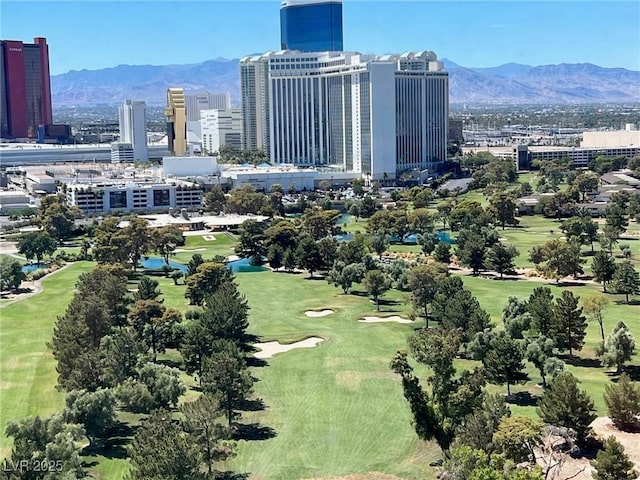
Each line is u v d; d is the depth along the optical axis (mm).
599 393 177750
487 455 128125
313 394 185250
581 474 136875
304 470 147000
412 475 144125
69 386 173000
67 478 127750
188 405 147500
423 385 185875
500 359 176500
